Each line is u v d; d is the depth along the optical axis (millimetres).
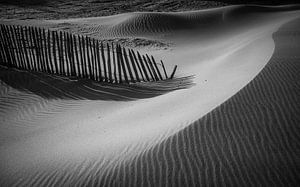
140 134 5352
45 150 5844
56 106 8844
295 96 5500
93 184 4145
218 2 53750
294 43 10438
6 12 36531
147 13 28672
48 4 45938
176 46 21922
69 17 36938
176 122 5371
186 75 12648
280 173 3756
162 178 3953
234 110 5230
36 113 8359
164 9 46188
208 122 4973
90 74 11391
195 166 4055
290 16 33688
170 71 14367
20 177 4820
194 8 47688
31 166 5141
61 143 6125
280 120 4789
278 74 6684
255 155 4102
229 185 3678
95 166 4562
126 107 8344
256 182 3672
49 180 4527
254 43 13016
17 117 8117
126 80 11344
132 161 4426
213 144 4438
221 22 30781
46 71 11734
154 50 20141
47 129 7211
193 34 26109
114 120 7023
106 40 21531
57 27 24453
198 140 4574
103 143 5469
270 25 26938
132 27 25672
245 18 32688
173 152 4406
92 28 25219
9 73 11227
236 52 12844
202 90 7691
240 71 8453
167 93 9492
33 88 10086
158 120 6004
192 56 17844
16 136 6949
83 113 8227
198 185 3742
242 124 4809
